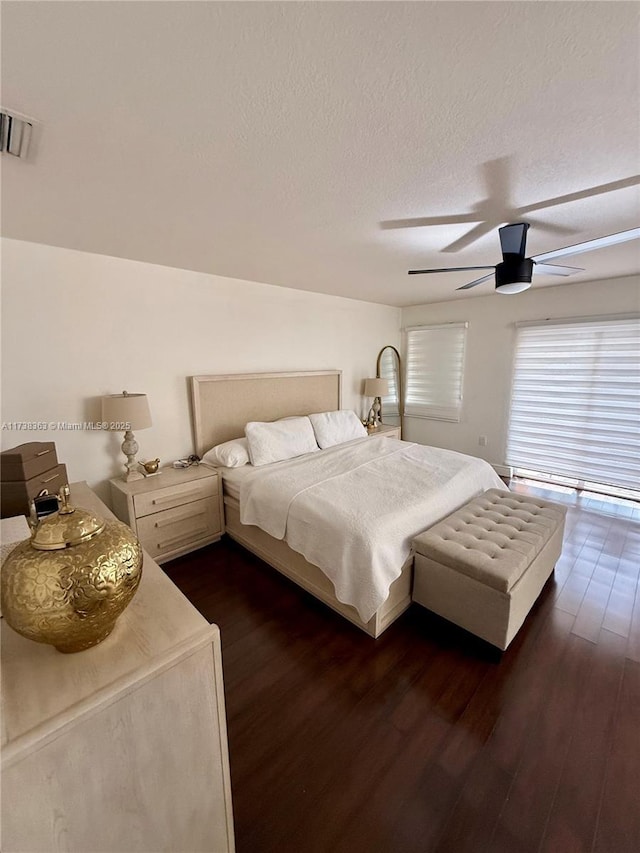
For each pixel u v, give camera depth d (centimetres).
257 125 107
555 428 395
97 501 188
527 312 397
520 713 146
